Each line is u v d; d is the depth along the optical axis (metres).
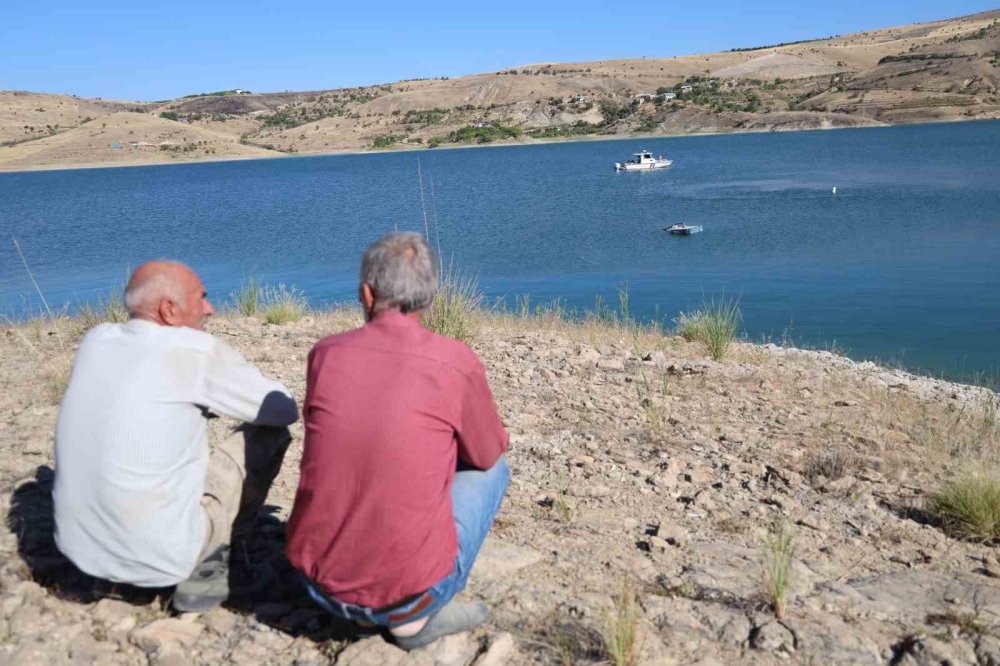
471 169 107.50
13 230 53.22
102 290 26.31
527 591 3.32
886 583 3.68
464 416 2.68
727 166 87.25
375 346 2.64
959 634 3.20
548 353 8.55
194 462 2.85
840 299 22.25
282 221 52.41
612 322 12.12
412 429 2.55
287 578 3.39
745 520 4.34
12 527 3.58
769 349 12.29
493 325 10.56
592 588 3.41
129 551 2.73
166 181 117.44
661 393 7.08
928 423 6.80
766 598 3.38
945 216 39.06
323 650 2.90
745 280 25.91
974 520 4.40
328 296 25.33
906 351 16.58
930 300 21.45
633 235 38.09
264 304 11.79
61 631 2.86
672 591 3.43
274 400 2.90
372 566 2.59
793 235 35.56
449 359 2.63
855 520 4.46
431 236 40.84
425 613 2.75
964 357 15.89
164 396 2.71
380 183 89.50
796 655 3.00
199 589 2.96
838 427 6.43
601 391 7.02
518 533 3.93
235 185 99.06
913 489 5.00
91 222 57.22
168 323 2.84
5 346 8.12
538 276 28.34
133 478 2.67
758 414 6.68
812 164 83.25
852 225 37.72
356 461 2.56
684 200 54.12
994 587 3.67
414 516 2.57
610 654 2.91
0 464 4.40
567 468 4.98
